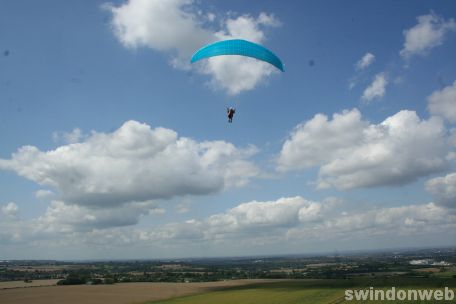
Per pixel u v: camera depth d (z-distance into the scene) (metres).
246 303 75.25
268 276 153.00
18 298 95.38
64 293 103.44
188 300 85.38
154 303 82.50
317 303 70.06
